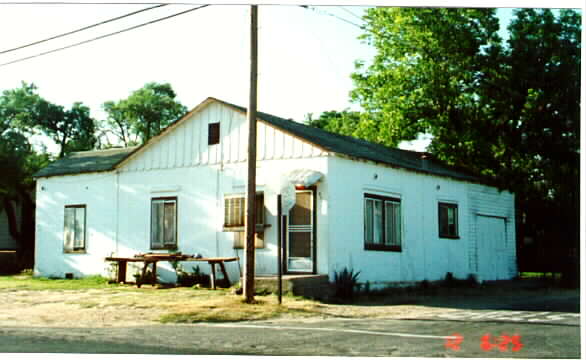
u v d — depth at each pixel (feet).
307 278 51.90
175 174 65.41
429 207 68.33
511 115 94.63
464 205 74.33
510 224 84.33
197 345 29.50
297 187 56.49
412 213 65.62
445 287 68.08
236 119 61.77
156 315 41.37
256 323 38.78
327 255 54.39
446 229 70.85
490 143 95.30
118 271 64.90
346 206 56.85
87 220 71.92
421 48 97.81
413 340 31.09
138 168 68.28
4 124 134.31
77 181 73.46
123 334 33.12
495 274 78.95
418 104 99.19
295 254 56.03
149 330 34.96
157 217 66.13
